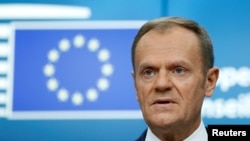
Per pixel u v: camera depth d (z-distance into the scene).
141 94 2.21
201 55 2.27
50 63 4.69
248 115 4.49
